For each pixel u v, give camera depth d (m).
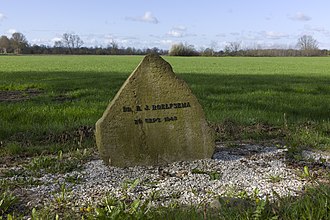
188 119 3.03
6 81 10.26
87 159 3.09
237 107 5.50
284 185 2.50
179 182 2.55
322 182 2.53
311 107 5.52
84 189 2.42
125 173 2.74
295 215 1.86
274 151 3.35
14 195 2.30
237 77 12.52
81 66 20.94
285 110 5.29
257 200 2.05
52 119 4.55
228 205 2.05
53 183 2.51
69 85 8.99
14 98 6.75
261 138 3.91
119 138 2.90
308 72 16.67
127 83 2.92
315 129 4.18
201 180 2.59
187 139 3.03
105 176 2.66
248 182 2.56
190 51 48.53
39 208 2.14
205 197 2.31
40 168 2.81
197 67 20.83
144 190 2.41
